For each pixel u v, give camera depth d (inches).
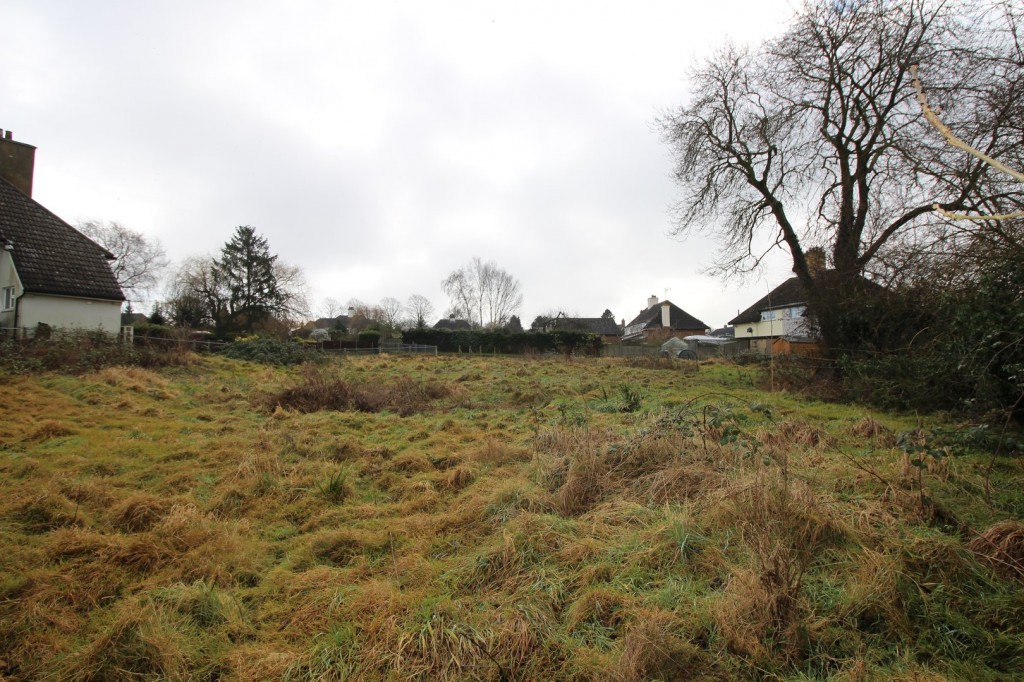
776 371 547.5
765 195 631.8
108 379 440.8
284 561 148.9
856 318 484.1
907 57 482.3
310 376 509.7
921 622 104.5
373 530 168.2
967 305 279.4
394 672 95.2
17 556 142.0
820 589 114.3
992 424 257.0
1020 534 126.4
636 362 965.2
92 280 752.3
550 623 109.6
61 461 230.4
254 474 215.2
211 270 1663.4
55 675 98.9
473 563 137.3
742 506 142.7
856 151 547.8
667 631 101.3
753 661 94.9
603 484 183.5
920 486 155.7
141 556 142.9
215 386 496.4
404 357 1110.4
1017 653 96.0
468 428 333.4
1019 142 266.8
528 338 1508.4
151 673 99.4
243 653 105.1
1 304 727.7
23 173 823.1
